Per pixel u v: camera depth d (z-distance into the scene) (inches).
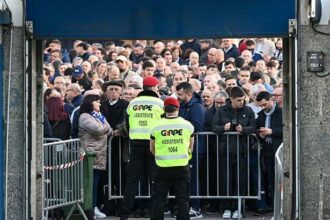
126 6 874.8
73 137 1062.4
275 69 1243.2
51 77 1242.0
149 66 1166.3
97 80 1183.6
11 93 860.0
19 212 860.6
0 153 860.0
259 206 1087.0
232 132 1065.5
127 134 1056.2
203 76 1222.9
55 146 985.5
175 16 874.1
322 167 861.2
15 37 859.4
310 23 855.7
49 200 982.4
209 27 874.8
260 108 1098.7
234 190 1071.6
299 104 859.4
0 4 850.8
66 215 1015.6
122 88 1087.6
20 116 860.0
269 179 1079.0
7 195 860.6
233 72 1206.9
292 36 864.3
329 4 849.5
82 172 1005.8
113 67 1179.3
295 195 867.4
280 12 866.8
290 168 899.4
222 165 1069.8
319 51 857.5
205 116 1074.7
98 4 873.5
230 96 1067.9
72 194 999.0
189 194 1023.6
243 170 1069.1
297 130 860.6
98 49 1341.0
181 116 1069.1
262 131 1066.7
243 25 871.7
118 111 1069.8
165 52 1282.0
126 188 1005.2
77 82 1243.8
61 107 1069.1
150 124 1003.9
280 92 1071.6
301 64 859.4
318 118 861.2
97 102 1029.8
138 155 1003.3
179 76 1136.2
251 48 1298.0
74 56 1339.8
